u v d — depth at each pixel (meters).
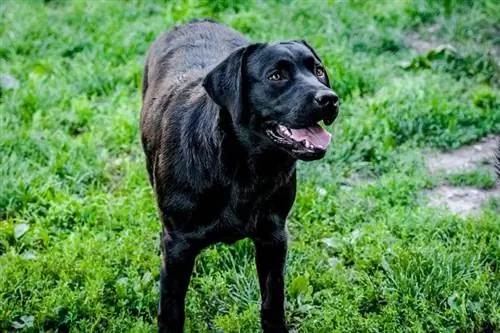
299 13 4.48
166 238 2.73
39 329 2.84
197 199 2.65
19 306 2.90
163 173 2.70
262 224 2.69
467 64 4.01
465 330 2.84
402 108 3.71
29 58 4.13
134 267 3.03
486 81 3.94
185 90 2.79
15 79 3.91
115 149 3.58
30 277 2.96
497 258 3.06
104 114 3.76
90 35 4.31
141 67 3.97
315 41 4.12
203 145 2.63
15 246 3.13
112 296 2.94
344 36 4.25
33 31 4.34
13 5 4.71
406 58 4.12
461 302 2.89
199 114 2.67
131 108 3.74
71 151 3.51
